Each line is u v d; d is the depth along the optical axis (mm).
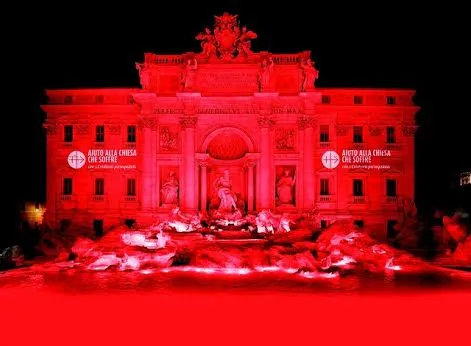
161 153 60344
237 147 61906
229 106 59750
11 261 45781
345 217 60844
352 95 62531
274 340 21000
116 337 21422
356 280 36719
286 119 60031
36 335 21859
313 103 59406
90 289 32875
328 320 24297
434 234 57750
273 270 42312
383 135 62469
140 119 60938
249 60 60000
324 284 34812
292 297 29938
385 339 21062
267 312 26016
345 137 62312
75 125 62812
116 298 29766
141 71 60250
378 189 62125
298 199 59500
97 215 62156
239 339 21109
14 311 26516
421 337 21328
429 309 26609
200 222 55594
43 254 53469
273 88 59656
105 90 62750
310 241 47750
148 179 59781
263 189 58594
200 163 59719
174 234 50500
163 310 26531
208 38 60375
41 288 33406
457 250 46000
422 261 44781
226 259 43031
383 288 33031
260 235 51781
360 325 23391
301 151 59625
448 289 32625
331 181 62000
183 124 59562
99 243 47281
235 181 61312
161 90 60844
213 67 59719
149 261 43406
